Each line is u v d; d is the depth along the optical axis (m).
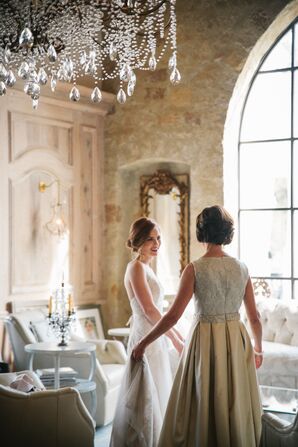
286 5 7.51
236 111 8.06
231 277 4.11
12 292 7.30
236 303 4.15
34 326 6.88
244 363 4.12
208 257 4.17
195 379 4.07
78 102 8.05
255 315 4.25
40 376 5.96
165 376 4.90
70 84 7.84
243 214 8.23
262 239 8.11
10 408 4.12
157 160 8.27
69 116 8.05
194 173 8.02
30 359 6.12
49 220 7.77
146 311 4.80
